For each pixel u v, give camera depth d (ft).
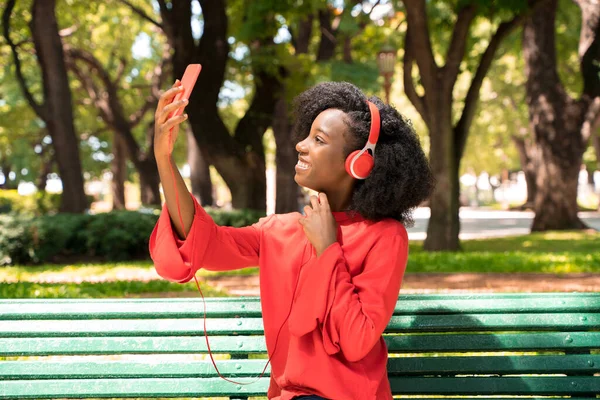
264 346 8.77
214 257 7.62
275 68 53.98
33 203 93.45
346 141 7.61
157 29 93.66
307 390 7.27
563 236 62.13
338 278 7.14
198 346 8.75
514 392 8.69
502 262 35.35
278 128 63.82
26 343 8.66
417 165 7.75
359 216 7.78
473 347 8.76
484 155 166.20
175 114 7.02
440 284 28.78
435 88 44.62
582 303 8.94
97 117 104.53
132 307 8.92
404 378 8.71
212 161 52.90
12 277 35.58
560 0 74.95
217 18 50.37
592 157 148.36
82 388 8.61
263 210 54.08
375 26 64.59
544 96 69.77
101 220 47.60
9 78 90.94
